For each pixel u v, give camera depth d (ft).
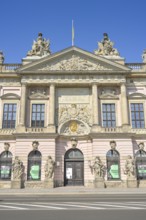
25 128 138.82
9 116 146.82
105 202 67.46
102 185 129.29
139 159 139.33
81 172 140.46
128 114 147.23
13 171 131.03
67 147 143.02
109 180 131.95
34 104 148.36
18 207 56.85
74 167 141.18
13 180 129.18
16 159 132.57
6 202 69.26
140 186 133.49
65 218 41.73
